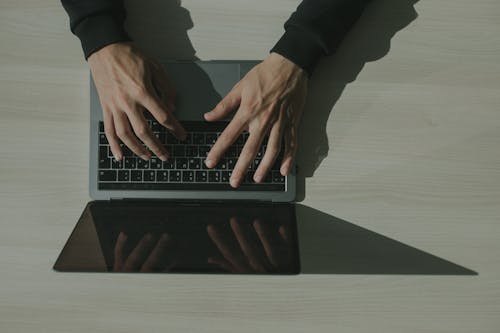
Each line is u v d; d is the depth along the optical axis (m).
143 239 0.66
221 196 0.78
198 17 0.83
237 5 0.83
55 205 0.81
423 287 0.78
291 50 0.78
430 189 0.81
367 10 0.83
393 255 0.79
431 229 0.80
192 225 0.71
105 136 0.79
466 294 0.78
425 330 0.77
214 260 0.60
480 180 0.81
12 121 0.82
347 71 0.82
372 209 0.80
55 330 0.77
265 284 0.78
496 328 0.77
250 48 0.83
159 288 0.78
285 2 0.83
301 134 0.81
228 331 0.77
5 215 0.80
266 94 0.77
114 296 0.78
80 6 0.78
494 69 0.82
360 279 0.78
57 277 0.78
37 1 0.83
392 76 0.82
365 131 0.81
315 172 0.81
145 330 0.77
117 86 0.77
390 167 0.81
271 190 0.79
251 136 0.77
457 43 0.83
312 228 0.80
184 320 0.77
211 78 0.80
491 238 0.79
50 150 0.82
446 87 0.82
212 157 0.76
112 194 0.78
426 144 0.81
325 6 0.78
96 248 0.63
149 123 0.79
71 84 0.82
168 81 0.79
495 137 0.81
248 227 0.71
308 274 0.78
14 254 0.79
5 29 0.83
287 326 0.77
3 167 0.81
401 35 0.83
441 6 0.83
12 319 0.78
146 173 0.78
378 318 0.77
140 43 0.83
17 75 0.82
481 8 0.83
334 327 0.77
